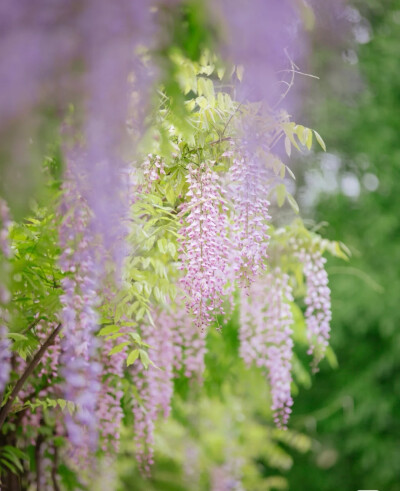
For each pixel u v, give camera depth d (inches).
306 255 132.5
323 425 280.5
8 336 91.0
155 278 105.3
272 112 85.9
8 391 115.3
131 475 207.9
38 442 128.3
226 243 100.5
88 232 78.3
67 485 137.6
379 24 273.0
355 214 286.5
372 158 278.7
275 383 130.3
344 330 277.7
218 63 53.3
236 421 231.6
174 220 101.9
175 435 219.6
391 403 273.4
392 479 276.5
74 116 48.5
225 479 238.4
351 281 272.1
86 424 117.4
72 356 95.4
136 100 52.6
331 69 58.7
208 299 106.3
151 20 48.1
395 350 270.4
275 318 132.1
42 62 44.1
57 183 70.6
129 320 118.0
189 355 134.5
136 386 128.3
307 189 279.0
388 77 273.9
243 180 96.3
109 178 65.4
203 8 47.5
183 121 63.7
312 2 51.5
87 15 44.8
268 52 48.6
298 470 293.6
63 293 96.3
